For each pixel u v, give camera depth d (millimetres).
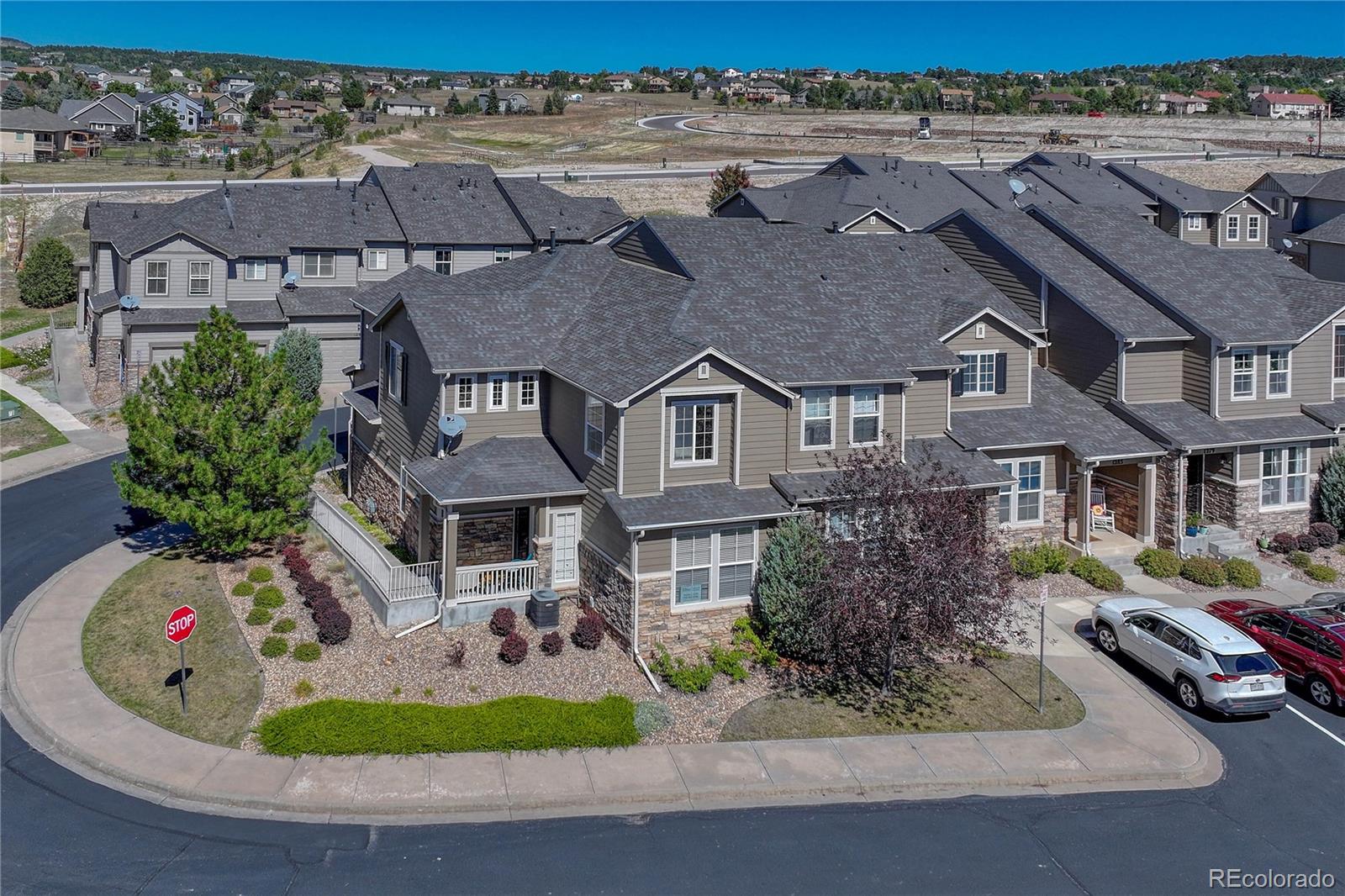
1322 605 28047
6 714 22203
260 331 50562
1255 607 27359
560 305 31625
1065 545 32562
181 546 31359
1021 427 32062
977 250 38750
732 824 19203
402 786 19812
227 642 24859
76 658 24359
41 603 27266
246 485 28750
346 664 23984
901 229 54219
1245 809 20156
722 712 23062
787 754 21531
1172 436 31984
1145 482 32656
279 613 26359
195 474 28328
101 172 100875
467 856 17922
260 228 53406
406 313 30656
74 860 17359
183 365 29750
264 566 29484
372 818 19000
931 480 23438
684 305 29172
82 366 53094
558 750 21312
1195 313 34125
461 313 29875
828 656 24234
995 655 26312
